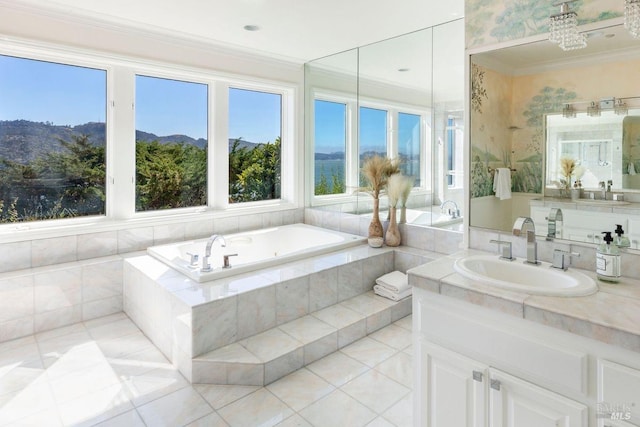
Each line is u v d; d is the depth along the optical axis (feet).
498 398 4.66
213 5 9.53
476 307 4.92
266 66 14.11
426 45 11.23
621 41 5.85
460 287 4.98
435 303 5.34
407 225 12.21
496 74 7.25
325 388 7.36
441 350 5.22
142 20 10.50
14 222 10.00
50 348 8.86
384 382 7.55
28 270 9.73
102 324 10.16
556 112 6.55
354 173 13.60
